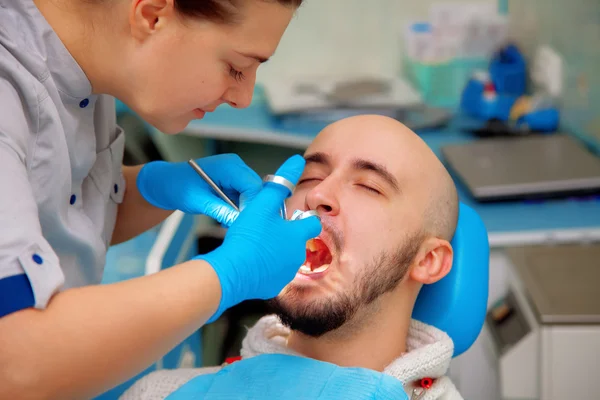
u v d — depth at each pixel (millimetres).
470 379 2127
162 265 1881
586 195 2307
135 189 1494
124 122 3000
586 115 2635
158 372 1434
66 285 1275
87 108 1229
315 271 1321
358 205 1354
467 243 1476
